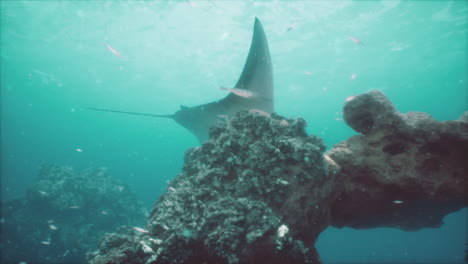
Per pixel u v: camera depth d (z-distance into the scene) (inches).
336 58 892.0
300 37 721.6
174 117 317.7
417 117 124.6
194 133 337.4
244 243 81.4
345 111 138.4
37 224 407.2
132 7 588.4
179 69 971.9
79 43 800.9
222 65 903.7
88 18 648.4
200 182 115.7
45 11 629.0
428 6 606.2
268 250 82.8
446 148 116.5
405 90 1541.6
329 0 561.0
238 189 103.9
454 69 1151.6
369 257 936.9
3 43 861.2
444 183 114.6
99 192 465.1
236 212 90.6
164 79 1098.1
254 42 239.9
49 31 735.1
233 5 567.2
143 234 105.0
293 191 104.3
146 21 647.1
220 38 717.9
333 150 135.9
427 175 117.3
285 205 101.0
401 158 121.5
